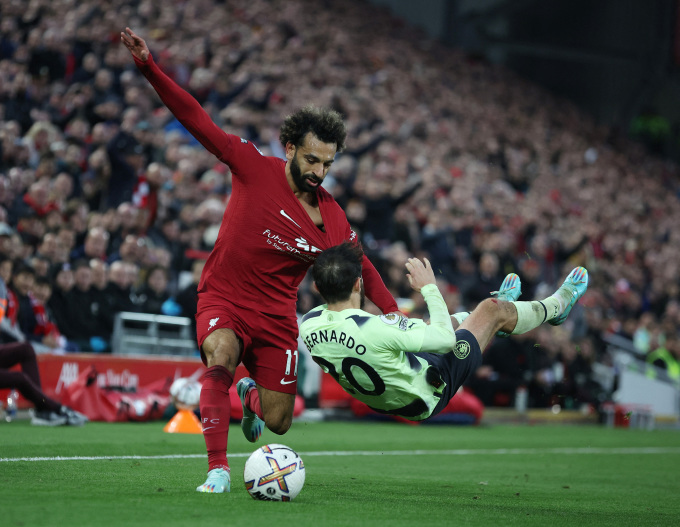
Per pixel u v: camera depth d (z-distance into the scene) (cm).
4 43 4744
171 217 4297
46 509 1200
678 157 11994
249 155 1563
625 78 12550
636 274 7288
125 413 3111
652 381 5572
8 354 2705
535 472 2367
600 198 8788
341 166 4997
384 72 8269
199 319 1581
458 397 4184
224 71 6003
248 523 1140
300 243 1591
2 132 3809
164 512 1209
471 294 5031
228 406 1490
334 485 1770
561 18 12544
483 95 9781
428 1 11688
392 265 4512
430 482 1953
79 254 3734
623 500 1789
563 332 5109
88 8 5269
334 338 1511
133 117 4534
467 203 6116
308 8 9025
